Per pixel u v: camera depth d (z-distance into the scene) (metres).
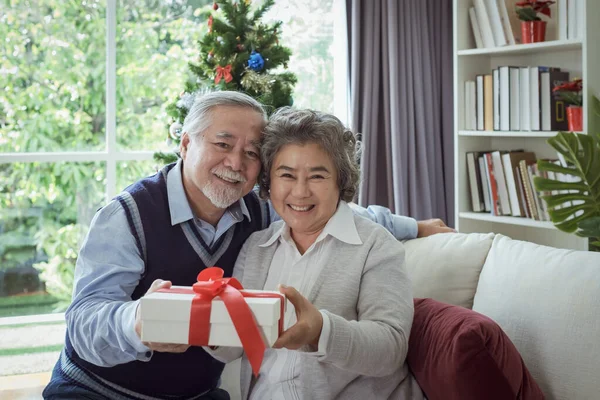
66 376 1.63
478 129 3.53
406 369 1.60
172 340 1.15
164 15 4.34
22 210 4.20
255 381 1.61
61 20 4.17
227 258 1.70
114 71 4.26
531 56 3.52
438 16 4.15
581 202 3.04
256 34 3.16
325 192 1.55
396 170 3.99
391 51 3.96
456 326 1.40
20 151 4.16
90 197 4.32
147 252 1.60
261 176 1.66
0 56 4.08
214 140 1.57
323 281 1.55
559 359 1.43
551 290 1.51
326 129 1.54
